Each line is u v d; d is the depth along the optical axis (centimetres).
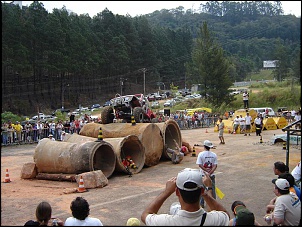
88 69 5059
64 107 4662
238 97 5525
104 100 5772
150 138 1675
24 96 3594
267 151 1983
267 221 625
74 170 1384
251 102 4931
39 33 3198
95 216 917
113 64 6081
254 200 1026
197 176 410
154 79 7350
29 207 1023
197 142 2545
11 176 1545
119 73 6284
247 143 2359
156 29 7831
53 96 4194
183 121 3972
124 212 951
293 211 537
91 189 1241
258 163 1628
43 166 1470
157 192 1170
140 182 1343
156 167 1655
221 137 2361
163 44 7831
